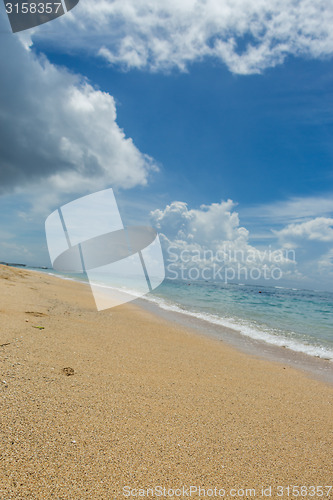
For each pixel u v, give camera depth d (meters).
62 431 2.15
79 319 7.17
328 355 6.72
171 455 2.16
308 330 10.24
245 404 3.42
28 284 13.60
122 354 4.63
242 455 2.33
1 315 5.53
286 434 2.80
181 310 13.09
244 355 6.14
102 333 5.98
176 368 4.41
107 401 2.81
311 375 5.17
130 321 8.42
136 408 2.80
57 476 1.70
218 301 19.50
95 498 1.61
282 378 4.75
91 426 2.31
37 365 3.31
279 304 21.44
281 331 9.61
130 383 3.43
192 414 2.91
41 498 1.52
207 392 3.61
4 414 2.17
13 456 1.77
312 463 2.36
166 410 2.89
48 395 2.64
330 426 3.11
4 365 3.06
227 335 8.25
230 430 2.71
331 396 4.13
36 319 5.94
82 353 4.22
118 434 2.28
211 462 2.17
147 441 2.27
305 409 3.53
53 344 4.32
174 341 6.50
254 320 11.72
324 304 25.22
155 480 1.86
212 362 5.15
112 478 1.79
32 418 2.21
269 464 2.26
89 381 3.21
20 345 3.89
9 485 1.55
